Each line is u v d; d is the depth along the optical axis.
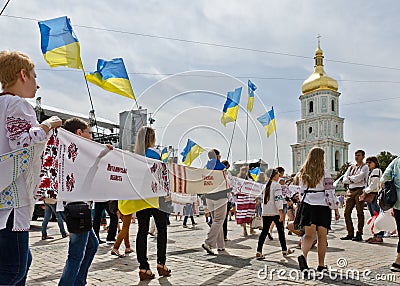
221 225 6.53
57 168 3.79
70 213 3.31
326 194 5.21
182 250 6.95
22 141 2.46
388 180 5.51
